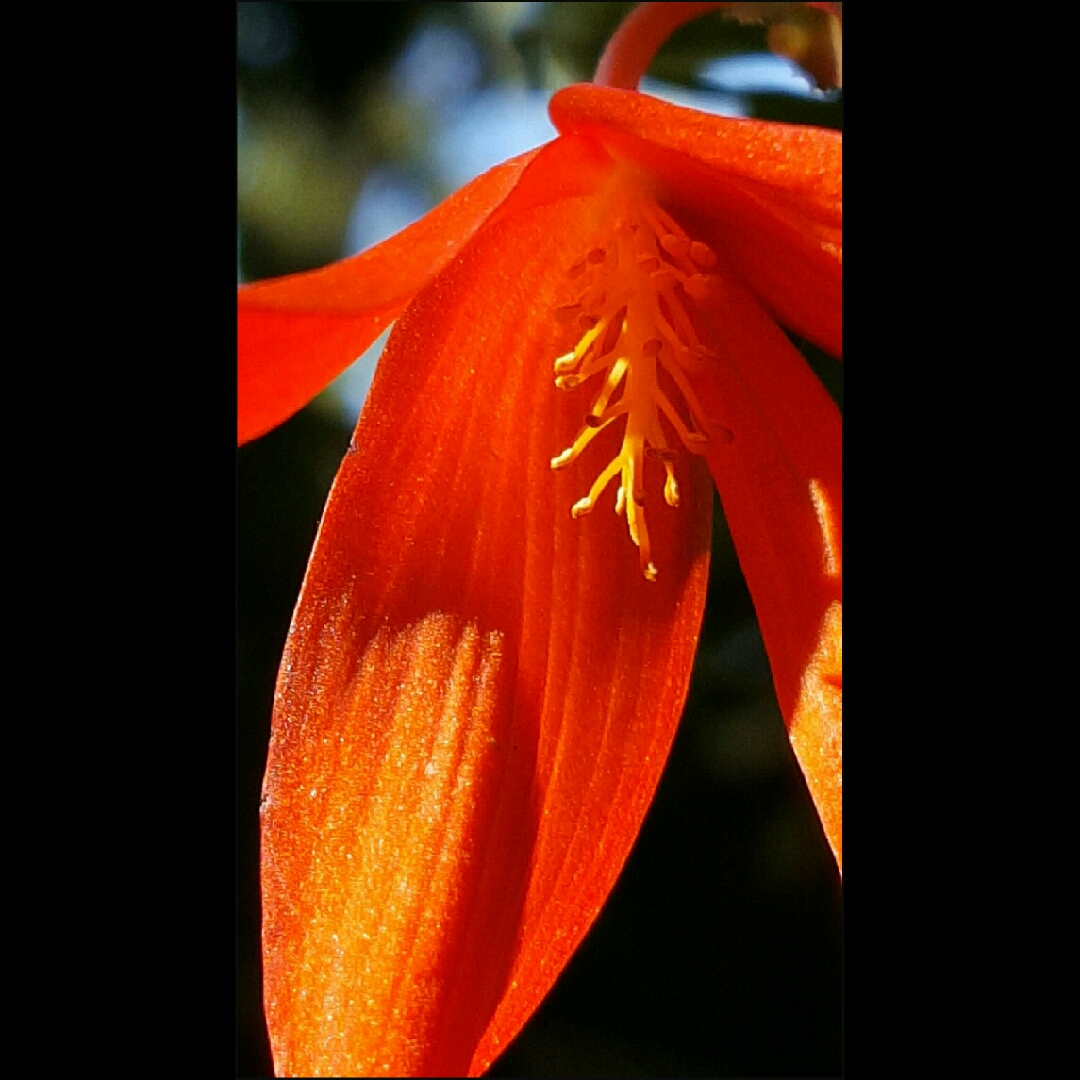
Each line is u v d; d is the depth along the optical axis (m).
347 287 0.14
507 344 0.15
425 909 0.15
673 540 0.16
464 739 0.15
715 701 0.17
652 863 0.17
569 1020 0.17
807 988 0.17
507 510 0.15
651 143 0.15
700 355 0.15
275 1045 0.15
